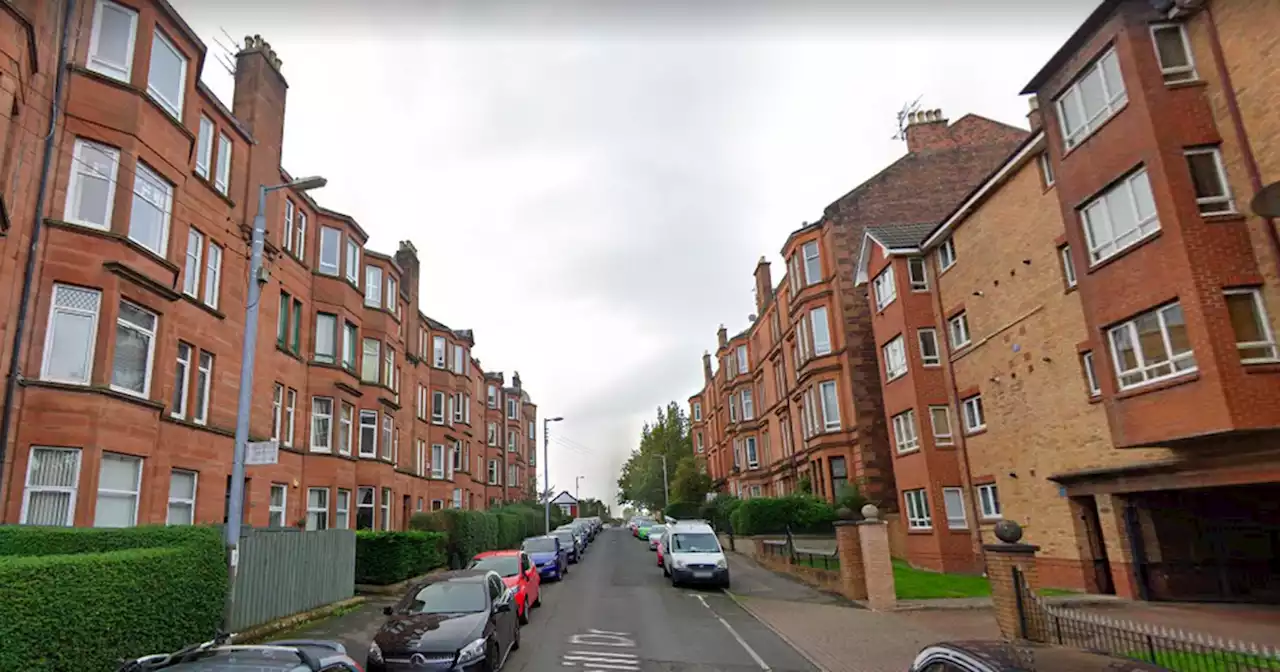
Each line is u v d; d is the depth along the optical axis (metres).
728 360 55.03
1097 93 14.88
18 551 9.62
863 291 31.05
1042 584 18.45
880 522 17.02
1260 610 13.44
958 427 23.25
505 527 36.59
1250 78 12.55
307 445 22.23
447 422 40.59
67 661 7.46
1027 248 19.53
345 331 24.70
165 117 14.34
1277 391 11.78
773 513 31.89
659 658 11.59
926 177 31.91
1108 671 4.09
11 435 10.99
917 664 5.28
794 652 12.09
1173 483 13.77
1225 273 12.42
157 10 14.48
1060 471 17.89
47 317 11.75
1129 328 14.11
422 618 10.18
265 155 20.25
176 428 15.00
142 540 10.30
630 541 50.38
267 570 13.47
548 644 12.81
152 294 13.63
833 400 31.67
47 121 12.17
